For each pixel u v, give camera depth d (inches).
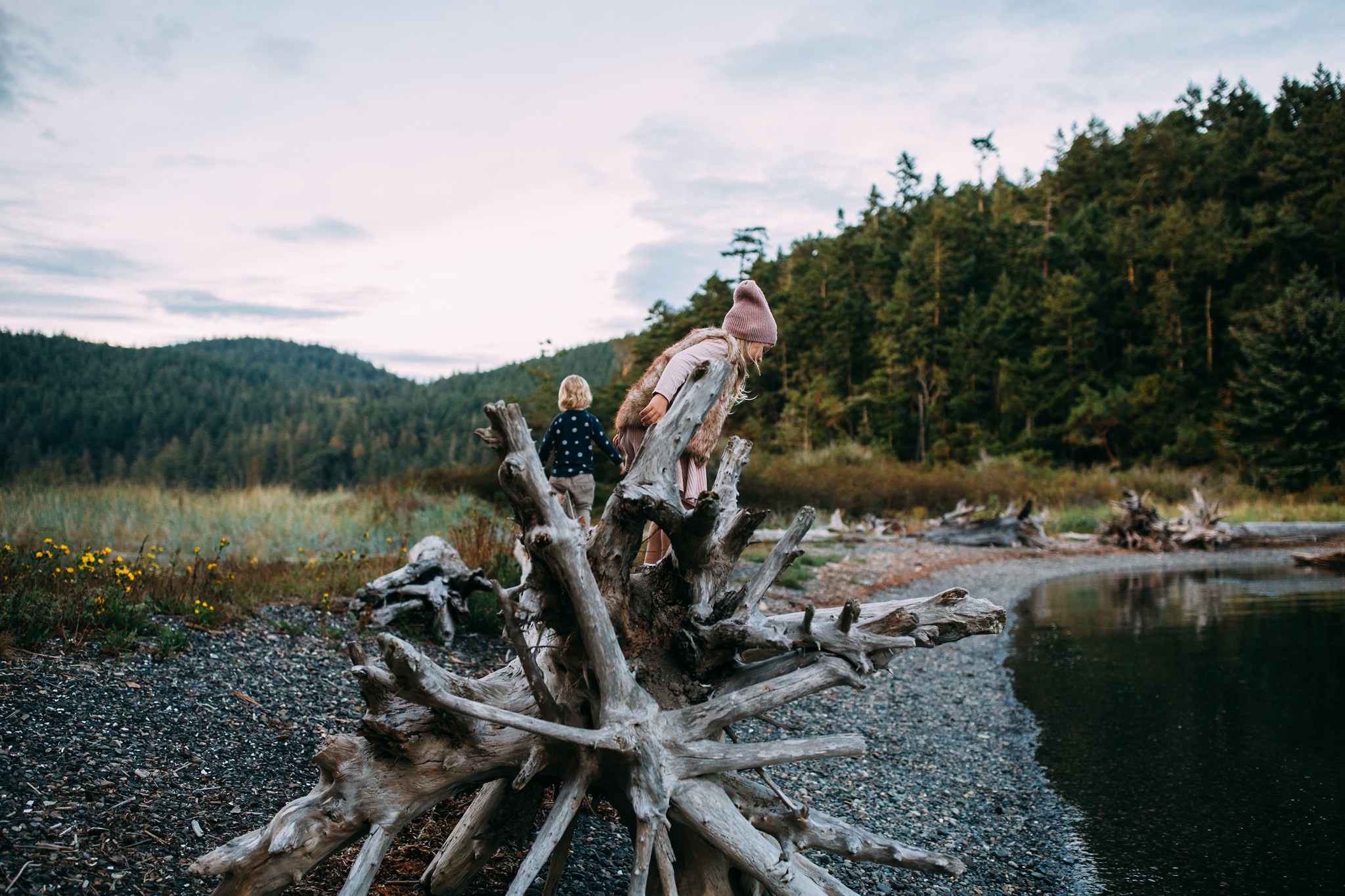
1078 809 188.1
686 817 98.7
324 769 95.6
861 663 107.9
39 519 361.1
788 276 2731.3
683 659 110.2
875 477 922.1
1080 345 1915.6
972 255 2429.9
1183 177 2696.9
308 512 472.1
